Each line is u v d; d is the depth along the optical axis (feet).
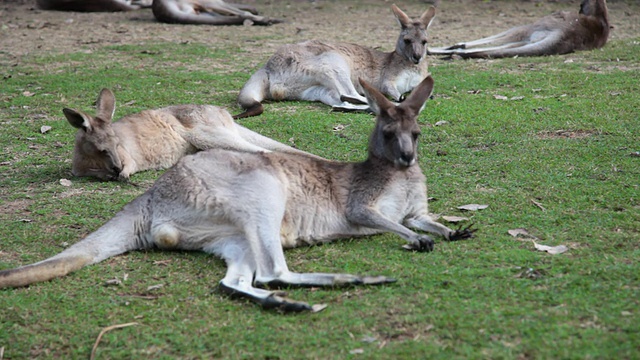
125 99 47.47
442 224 28.14
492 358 18.75
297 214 26.35
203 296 23.13
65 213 30.53
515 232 26.86
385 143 27.43
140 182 34.94
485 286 22.53
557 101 44.86
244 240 25.04
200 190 25.31
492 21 76.38
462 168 34.53
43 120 43.65
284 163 26.48
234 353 20.01
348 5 86.89
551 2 86.69
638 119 40.68
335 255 25.71
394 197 27.30
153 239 26.08
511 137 38.78
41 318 22.26
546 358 18.62
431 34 70.03
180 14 75.46
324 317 21.30
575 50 59.67
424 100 28.43
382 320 20.97
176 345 20.61
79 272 24.88
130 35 69.67
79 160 34.94
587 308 20.81
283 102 48.73
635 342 19.01
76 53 61.46
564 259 24.17
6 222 29.45
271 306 21.86
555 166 34.14
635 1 84.38
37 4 84.89
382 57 51.01
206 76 53.01
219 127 38.40
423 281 23.13
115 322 21.90
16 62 58.29
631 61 55.26
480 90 48.21
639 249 24.91
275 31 71.56
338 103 47.29
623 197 29.94
